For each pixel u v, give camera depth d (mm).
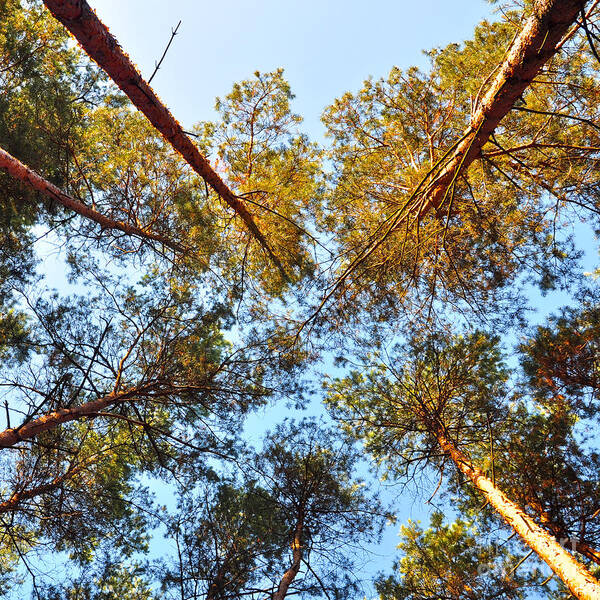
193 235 7664
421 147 8273
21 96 8023
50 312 7262
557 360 7285
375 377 8523
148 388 6703
